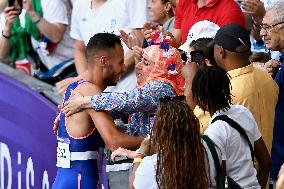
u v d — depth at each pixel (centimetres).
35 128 1555
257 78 1209
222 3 1472
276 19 1282
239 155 1066
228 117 1070
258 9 1477
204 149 1022
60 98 1562
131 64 1630
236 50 1184
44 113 1527
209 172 1023
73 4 1845
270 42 1297
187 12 1523
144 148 1063
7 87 1609
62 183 1223
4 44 1927
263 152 1120
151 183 1014
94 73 1230
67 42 1927
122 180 1301
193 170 998
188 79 1142
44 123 1530
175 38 1534
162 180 999
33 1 1923
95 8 1753
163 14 1658
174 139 998
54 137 1503
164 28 1627
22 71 1770
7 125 1616
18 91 1589
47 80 1908
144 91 1203
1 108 1625
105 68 1223
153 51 1234
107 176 1295
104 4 1738
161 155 1002
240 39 1185
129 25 1706
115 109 1194
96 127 1198
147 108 1209
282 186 852
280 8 1285
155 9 1659
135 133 1253
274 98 1234
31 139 1567
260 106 1206
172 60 1220
